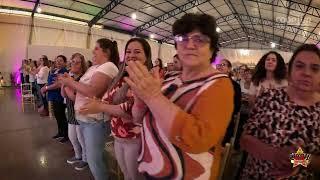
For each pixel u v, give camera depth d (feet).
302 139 3.51
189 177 2.93
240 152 6.09
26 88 26.76
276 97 3.77
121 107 5.27
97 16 47.78
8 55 44.32
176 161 2.95
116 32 56.08
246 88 12.66
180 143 2.65
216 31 3.03
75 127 10.77
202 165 2.93
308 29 50.90
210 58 3.12
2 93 36.73
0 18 42.88
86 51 44.60
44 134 15.55
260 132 3.82
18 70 45.47
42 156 12.05
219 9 53.31
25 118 19.84
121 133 5.82
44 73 22.27
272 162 3.63
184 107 2.90
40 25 45.68
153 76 2.74
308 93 3.54
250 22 60.23
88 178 9.89
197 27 2.91
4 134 15.51
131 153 5.86
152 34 63.52
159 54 68.74
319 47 3.52
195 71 3.04
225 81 2.90
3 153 12.41
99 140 7.12
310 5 37.04
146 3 44.62
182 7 49.49
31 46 41.75
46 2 40.57
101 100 6.07
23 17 44.50
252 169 4.03
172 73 3.49
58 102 14.02
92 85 6.63
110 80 6.74
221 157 3.58
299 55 3.53
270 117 3.73
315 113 3.51
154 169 3.12
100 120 6.95
